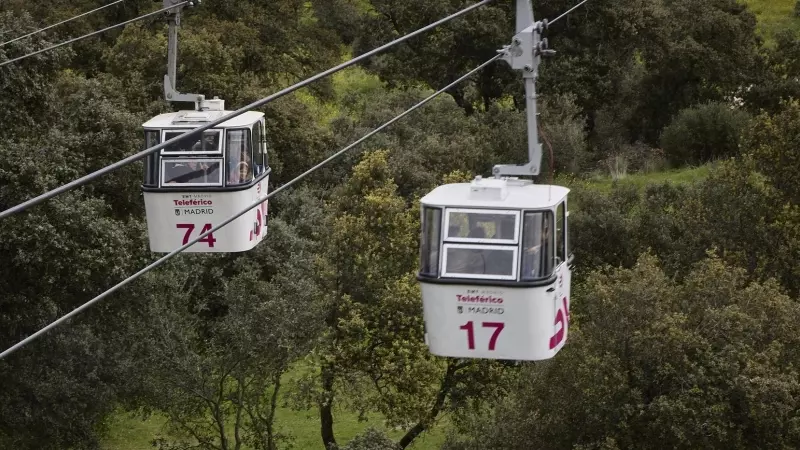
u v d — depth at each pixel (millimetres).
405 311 65875
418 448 76000
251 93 102625
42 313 60594
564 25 129875
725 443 52438
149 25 121875
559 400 54531
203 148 41625
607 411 53250
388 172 81500
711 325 55156
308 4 155000
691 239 78125
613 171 119750
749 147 78250
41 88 65188
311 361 67688
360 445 60438
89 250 59906
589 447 51969
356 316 63719
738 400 52906
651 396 54156
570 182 104438
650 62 130625
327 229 72875
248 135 41781
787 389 50938
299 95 129250
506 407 58094
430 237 29547
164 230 42125
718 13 131000
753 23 135000
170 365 62438
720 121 123375
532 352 29375
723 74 131250
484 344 29562
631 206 94500
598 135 132875
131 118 74312
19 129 63844
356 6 158125
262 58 118562
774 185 76438
